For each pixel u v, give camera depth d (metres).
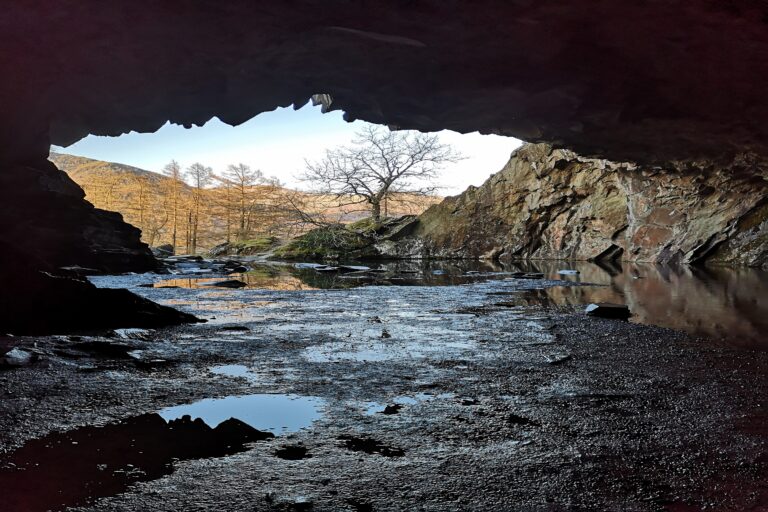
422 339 6.67
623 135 10.26
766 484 2.82
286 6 5.34
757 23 5.06
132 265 18.73
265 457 3.16
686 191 22.02
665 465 3.05
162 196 49.56
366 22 5.71
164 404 4.14
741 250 20.75
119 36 5.79
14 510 2.54
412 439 3.44
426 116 9.04
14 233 11.12
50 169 15.49
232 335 6.93
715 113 8.23
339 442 3.39
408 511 2.56
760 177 18.14
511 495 2.71
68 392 4.42
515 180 31.72
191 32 5.80
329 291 12.63
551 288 13.20
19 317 7.01
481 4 5.28
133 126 8.95
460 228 32.88
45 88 7.27
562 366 5.30
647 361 5.48
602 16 5.36
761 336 6.75
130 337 6.74
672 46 5.92
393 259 31.58
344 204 40.03
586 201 28.39
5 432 3.54
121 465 3.05
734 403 4.12
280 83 7.63
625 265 22.34
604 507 2.60
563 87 7.58
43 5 5.11
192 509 2.57
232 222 51.31
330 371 5.11
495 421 3.76
